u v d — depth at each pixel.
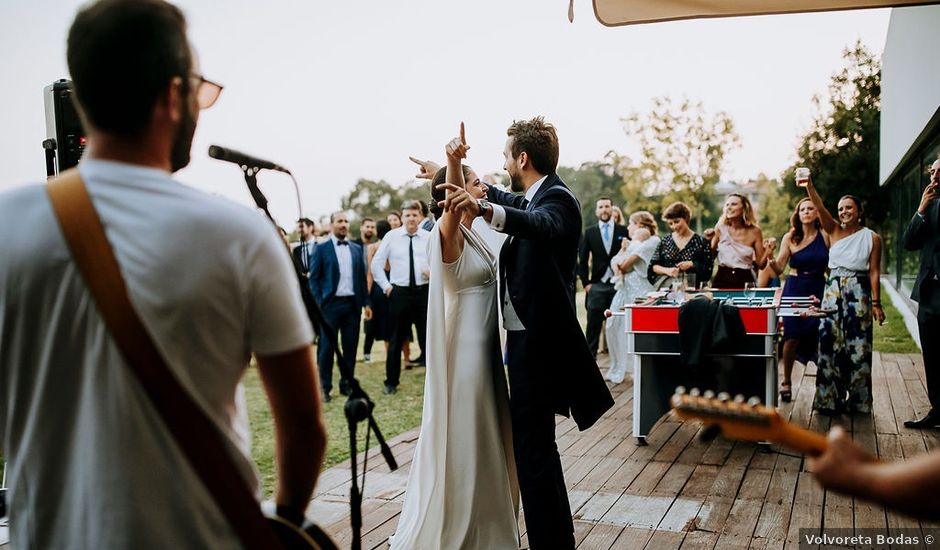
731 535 3.90
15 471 1.31
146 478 1.26
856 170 30.19
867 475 1.35
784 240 7.80
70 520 1.28
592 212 45.19
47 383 1.27
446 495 3.45
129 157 1.32
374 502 4.52
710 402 1.56
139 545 1.25
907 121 12.60
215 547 1.30
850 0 3.89
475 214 3.08
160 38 1.33
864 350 6.61
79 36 1.31
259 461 5.64
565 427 6.47
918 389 7.71
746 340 5.47
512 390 3.42
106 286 1.24
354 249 8.34
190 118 1.41
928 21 9.20
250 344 1.38
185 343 1.27
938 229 5.89
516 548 3.52
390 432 6.46
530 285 3.36
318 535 1.50
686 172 38.88
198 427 1.28
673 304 6.04
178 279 1.26
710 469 5.12
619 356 8.62
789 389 7.30
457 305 3.55
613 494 4.61
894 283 20.14
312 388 1.44
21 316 1.27
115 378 1.25
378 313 10.87
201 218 1.29
